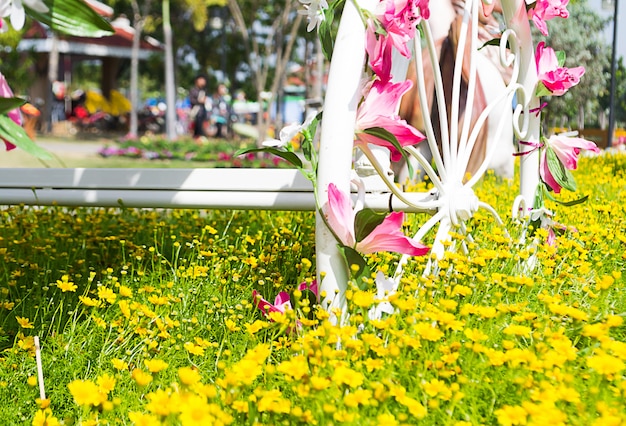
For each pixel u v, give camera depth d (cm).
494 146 344
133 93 3203
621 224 405
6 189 402
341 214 233
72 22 175
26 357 244
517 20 349
